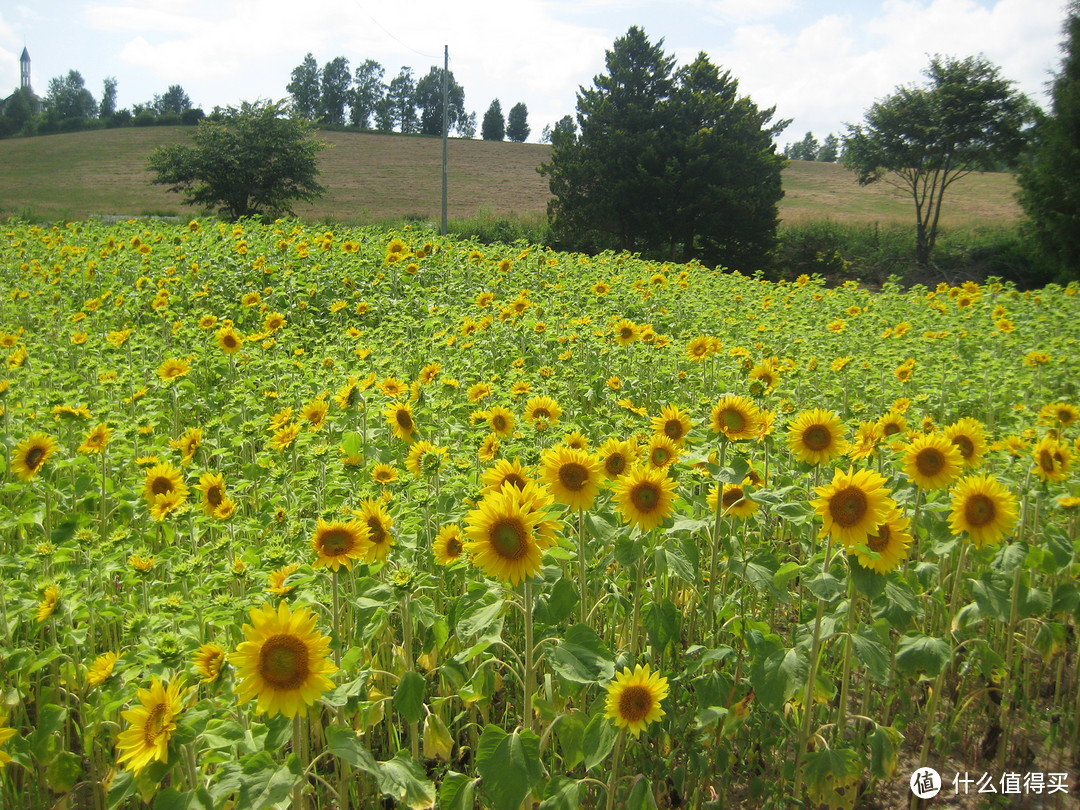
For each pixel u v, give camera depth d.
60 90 140.88
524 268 13.31
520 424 4.68
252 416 5.85
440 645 2.88
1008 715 3.66
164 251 11.87
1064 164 29.50
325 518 3.47
